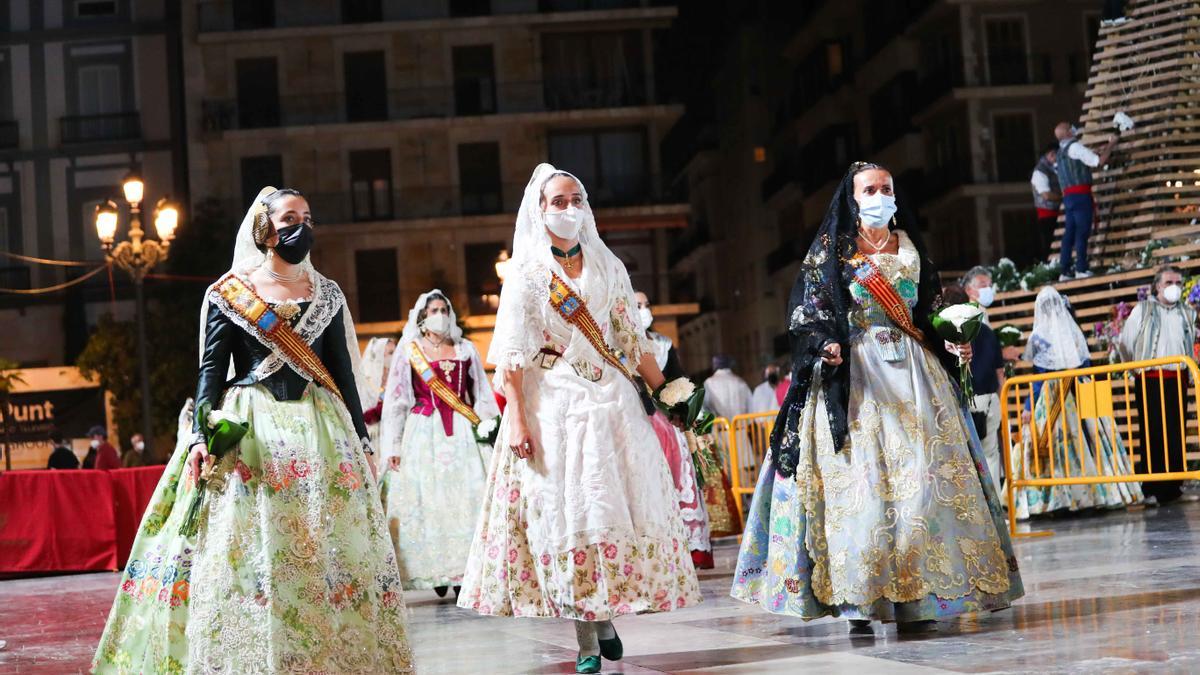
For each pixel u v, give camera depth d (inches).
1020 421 446.0
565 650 224.4
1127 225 702.5
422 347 340.8
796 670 182.7
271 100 1692.9
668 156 2495.1
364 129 1691.7
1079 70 1621.6
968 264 1637.6
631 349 206.8
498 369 198.8
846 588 208.2
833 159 1865.2
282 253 187.5
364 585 181.0
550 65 1752.0
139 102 1659.7
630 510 195.2
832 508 211.2
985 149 1619.1
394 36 1718.8
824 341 211.0
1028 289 653.3
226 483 177.6
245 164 1673.2
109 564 576.4
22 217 1636.3
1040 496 458.6
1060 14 1628.9
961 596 205.5
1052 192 712.4
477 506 334.6
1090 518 445.1
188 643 175.0
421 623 283.4
